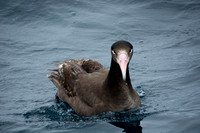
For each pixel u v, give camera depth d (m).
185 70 12.79
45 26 18.41
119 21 18.75
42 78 13.43
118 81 9.57
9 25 18.44
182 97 10.59
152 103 10.52
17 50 15.81
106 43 16.53
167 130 8.35
